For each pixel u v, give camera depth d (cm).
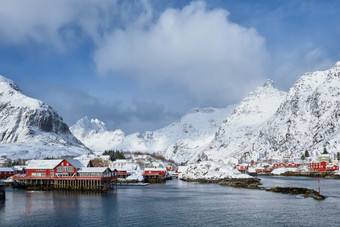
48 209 9662
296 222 7881
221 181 19650
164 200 11456
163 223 7912
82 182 15212
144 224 7825
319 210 9188
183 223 7912
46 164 16088
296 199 11244
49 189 15188
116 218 8425
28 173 15888
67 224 7856
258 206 9994
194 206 10119
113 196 12612
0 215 8881
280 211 9138
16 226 7731
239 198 11831
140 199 11669
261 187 15300
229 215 8731
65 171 15425
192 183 19862
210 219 8288
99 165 18188
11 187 16750
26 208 9856
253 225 7669
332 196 11806
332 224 7669
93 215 8788
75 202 10962
